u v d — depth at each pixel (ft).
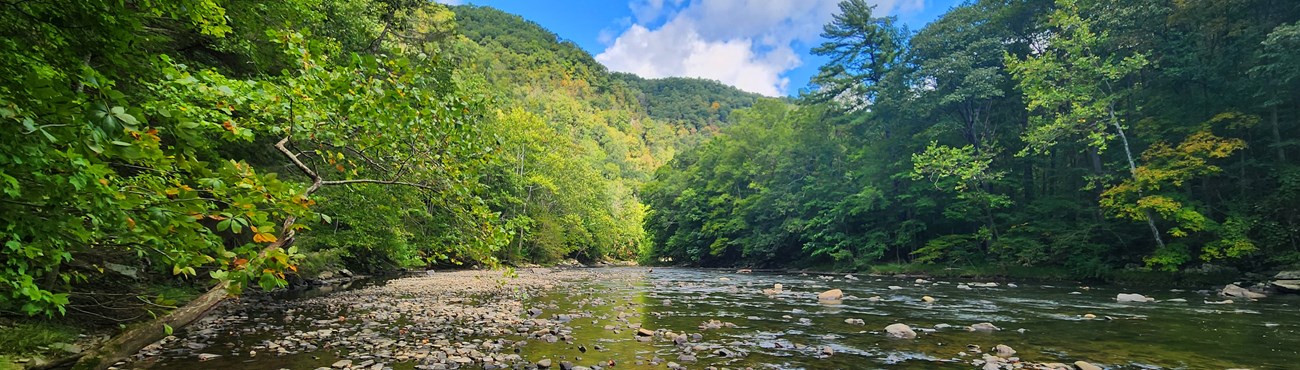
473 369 21.91
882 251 108.37
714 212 155.53
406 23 64.39
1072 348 26.61
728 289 65.21
